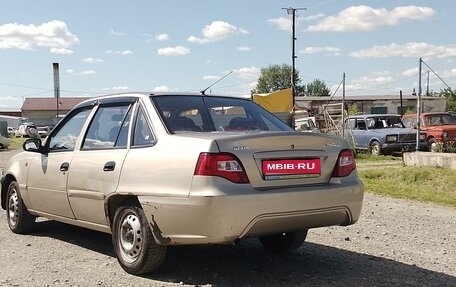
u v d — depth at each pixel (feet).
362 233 25.22
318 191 16.76
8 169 25.29
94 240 23.21
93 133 20.67
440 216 30.45
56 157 21.89
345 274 18.28
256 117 20.42
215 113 19.44
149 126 18.24
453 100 219.61
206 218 15.43
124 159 18.19
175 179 16.19
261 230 16.02
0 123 191.21
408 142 73.92
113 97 20.65
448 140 72.90
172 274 17.99
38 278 17.58
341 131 77.61
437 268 19.30
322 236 24.44
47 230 25.39
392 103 222.69
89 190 19.47
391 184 44.21
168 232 16.39
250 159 16.03
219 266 19.11
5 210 27.76
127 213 18.02
